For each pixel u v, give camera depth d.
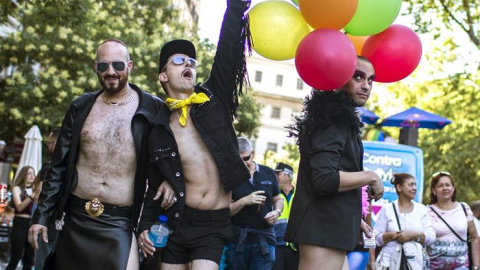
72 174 5.46
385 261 8.40
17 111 26.31
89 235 5.40
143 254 5.59
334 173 4.55
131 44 30.67
